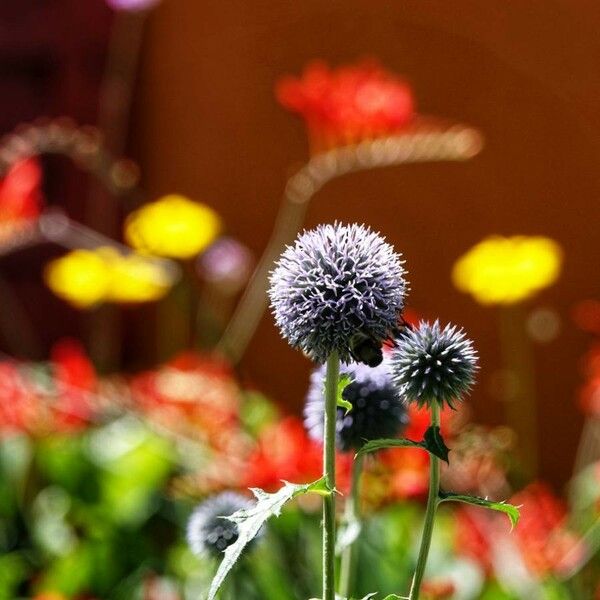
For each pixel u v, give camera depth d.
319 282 2.13
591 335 7.42
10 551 5.57
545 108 7.60
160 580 4.80
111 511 5.20
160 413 5.30
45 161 8.57
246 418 5.71
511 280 5.77
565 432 7.51
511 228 7.66
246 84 8.28
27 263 8.59
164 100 8.51
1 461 5.55
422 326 2.33
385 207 7.91
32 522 5.51
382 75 7.69
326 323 2.11
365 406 2.84
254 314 6.75
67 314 8.54
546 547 4.52
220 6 8.37
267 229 8.20
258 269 6.72
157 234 6.34
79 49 8.54
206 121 8.39
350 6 8.01
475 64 7.75
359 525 2.64
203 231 6.38
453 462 4.62
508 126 7.69
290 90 5.89
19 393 5.44
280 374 8.18
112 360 8.41
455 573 4.47
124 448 5.16
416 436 4.16
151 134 8.53
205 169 8.39
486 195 7.71
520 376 7.52
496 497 4.81
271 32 8.23
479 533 4.48
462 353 2.30
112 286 6.43
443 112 7.81
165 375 5.62
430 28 7.84
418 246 7.86
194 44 8.43
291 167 8.14
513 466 5.70
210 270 6.94
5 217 6.00
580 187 7.53
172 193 8.47
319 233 2.21
